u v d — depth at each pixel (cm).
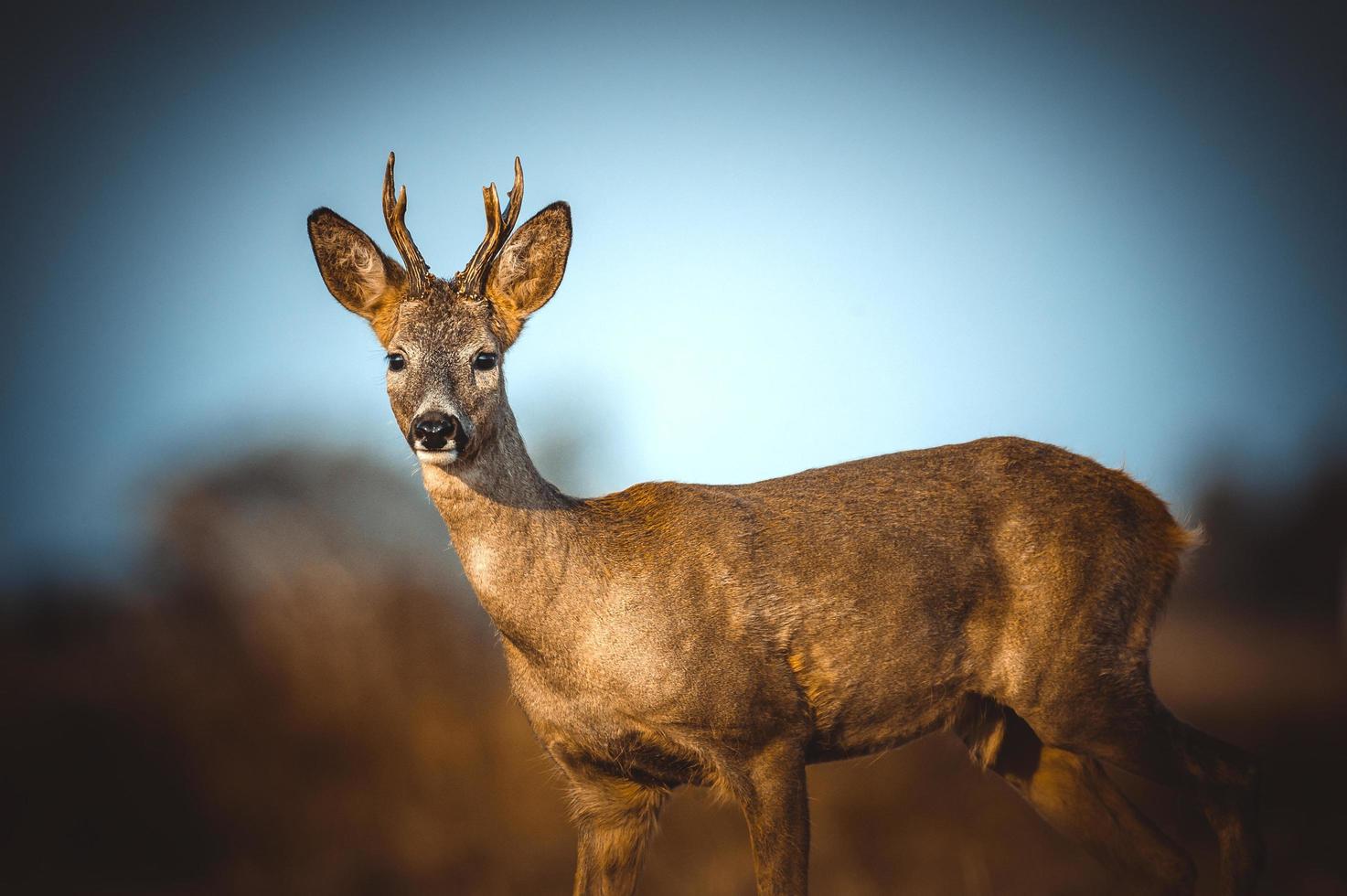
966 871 1817
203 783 2141
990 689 1494
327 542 3341
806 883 1392
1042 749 1573
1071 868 1867
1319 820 2144
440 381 1376
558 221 1491
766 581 1414
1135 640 1505
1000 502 1494
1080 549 1480
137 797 2117
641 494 1464
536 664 1405
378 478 3691
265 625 2786
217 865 2003
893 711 1466
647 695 1371
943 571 1457
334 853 2012
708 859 1953
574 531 1402
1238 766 1462
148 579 3347
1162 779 1488
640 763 1423
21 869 1992
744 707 1384
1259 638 5938
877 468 1516
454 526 1395
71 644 3781
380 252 1491
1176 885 1498
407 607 2931
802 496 1480
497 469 1387
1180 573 1552
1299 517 8112
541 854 2008
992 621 1482
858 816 2055
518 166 1475
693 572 1398
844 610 1430
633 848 1478
